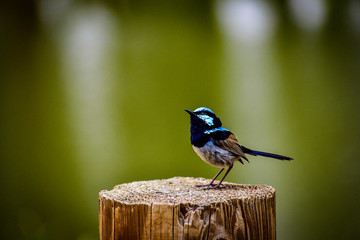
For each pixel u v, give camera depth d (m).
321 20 15.38
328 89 14.81
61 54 14.62
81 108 14.34
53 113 14.20
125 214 4.50
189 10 14.97
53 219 13.38
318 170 13.71
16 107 14.10
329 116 14.50
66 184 13.73
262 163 13.70
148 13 14.84
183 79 14.70
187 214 4.41
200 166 13.77
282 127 14.34
